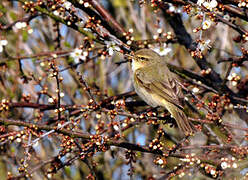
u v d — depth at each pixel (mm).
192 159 8859
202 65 11852
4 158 12711
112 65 14211
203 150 11383
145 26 13867
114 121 9117
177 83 11102
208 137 11648
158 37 11531
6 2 13945
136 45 11781
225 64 13219
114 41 10453
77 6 10062
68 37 14398
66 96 13664
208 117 9297
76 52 9578
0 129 8617
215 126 10531
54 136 10172
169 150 8906
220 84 11586
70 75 13672
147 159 12773
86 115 8789
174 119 10242
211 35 11992
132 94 11859
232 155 9594
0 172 12656
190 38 11938
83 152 8852
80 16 10055
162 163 8977
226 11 9906
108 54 10508
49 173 9125
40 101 13438
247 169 9312
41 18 14172
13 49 13719
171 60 14031
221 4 9328
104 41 10461
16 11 13977
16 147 12781
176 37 11820
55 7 9727
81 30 10227
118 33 10945
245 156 9141
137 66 11734
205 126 10594
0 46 9438
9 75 13641
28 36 13977
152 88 11094
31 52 13734
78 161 12711
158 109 11828
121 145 8781
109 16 10883
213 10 9148
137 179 13070
